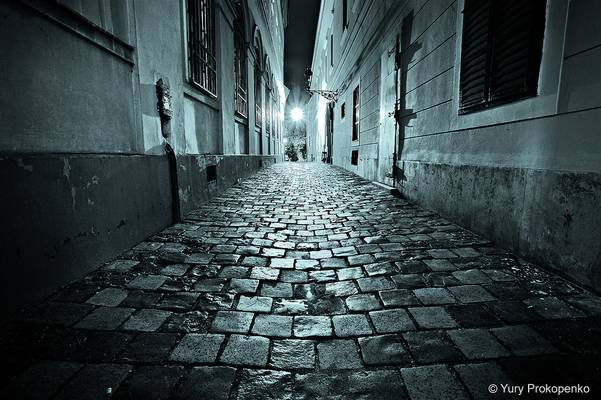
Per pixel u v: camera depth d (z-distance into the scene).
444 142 5.07
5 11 2.18
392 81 7.61
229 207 5.97
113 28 3.49
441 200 5.12
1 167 2.01
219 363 1.75
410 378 1.63
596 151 2.45
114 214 3.28
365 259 3.32
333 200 6.78
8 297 2.08
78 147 2.92
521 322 2.11
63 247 2.58
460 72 4.49
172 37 4.93
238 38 10.20
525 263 3.13
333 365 1.74
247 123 11.73
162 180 4.43
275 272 3.01
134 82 3.89
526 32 3.17
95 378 1.61
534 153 3.12
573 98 2.64
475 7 4.11
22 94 2.32
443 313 2.25
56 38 2.65
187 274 2.93
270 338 1.99
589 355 1.78
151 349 1.85
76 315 2.18
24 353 1.78
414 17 6.28
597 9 2.41
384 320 2.18
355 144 12.54
